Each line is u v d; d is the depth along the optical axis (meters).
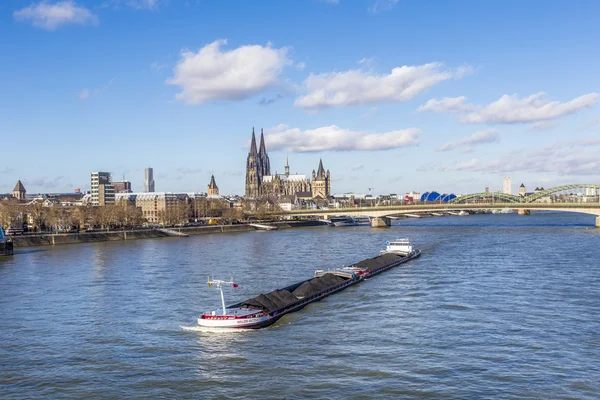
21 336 94.44
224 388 71.25
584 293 120.94
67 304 118.62
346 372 75.81
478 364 77.94
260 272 161.50
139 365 79.81
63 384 73.50
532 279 139.12
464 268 161.75
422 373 75.06
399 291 129.12
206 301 119.50
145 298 123.50
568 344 85.94
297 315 107.88
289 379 73.69
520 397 67.62
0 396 70.06
